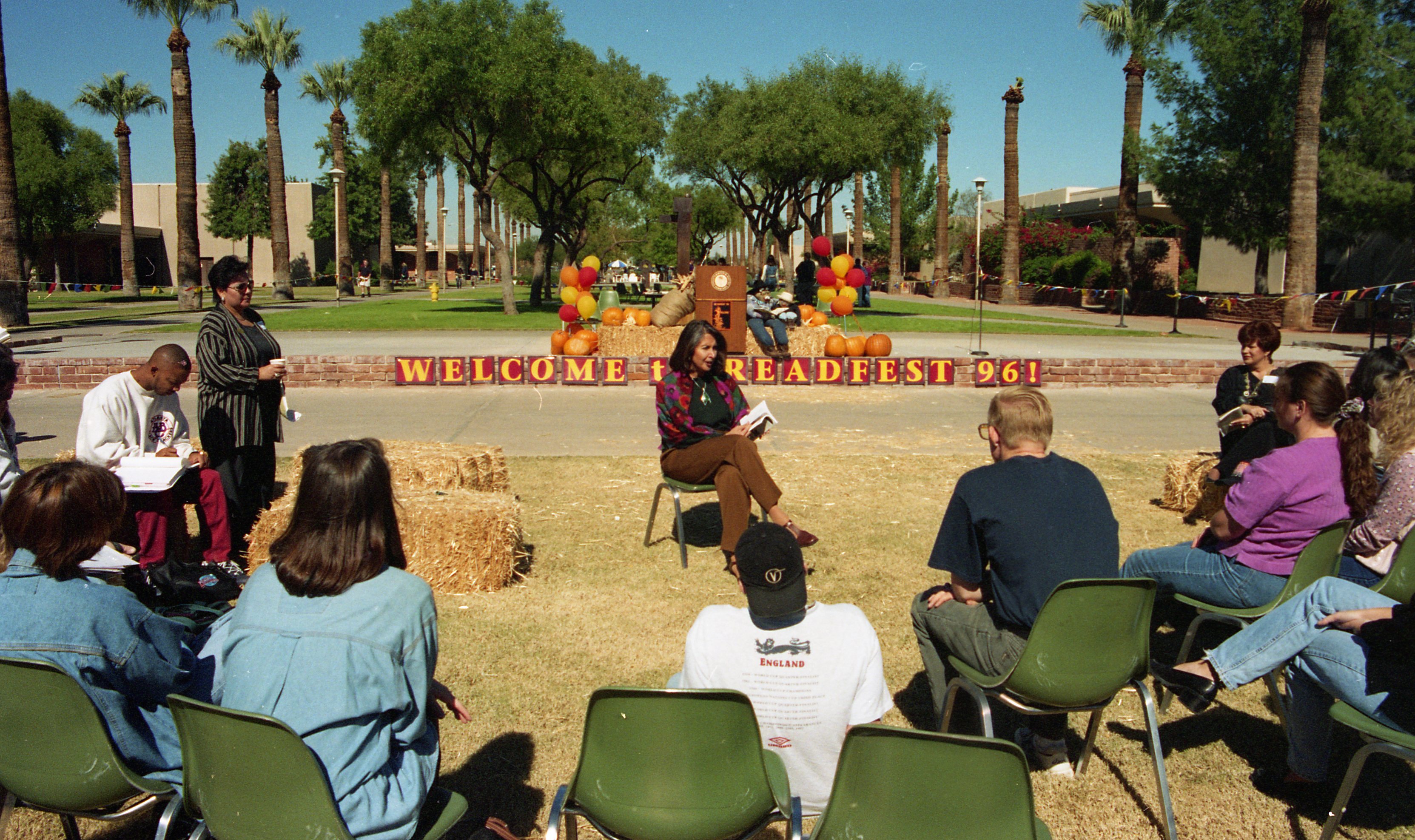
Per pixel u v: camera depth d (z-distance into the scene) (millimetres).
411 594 2334
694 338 5309
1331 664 2908
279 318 26219
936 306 37688
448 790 2551
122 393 4699
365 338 20203
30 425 9539
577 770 2242
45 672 2211
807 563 5520
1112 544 3021
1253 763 3453
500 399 11906
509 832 2539
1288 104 26641
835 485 7426
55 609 2332
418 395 12164
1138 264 37625
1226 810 3133
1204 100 28266
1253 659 3084
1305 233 24422
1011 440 3168
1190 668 3207
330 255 69250
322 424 9977
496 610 4754
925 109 30250
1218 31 27562
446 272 64188
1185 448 9164
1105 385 13461
